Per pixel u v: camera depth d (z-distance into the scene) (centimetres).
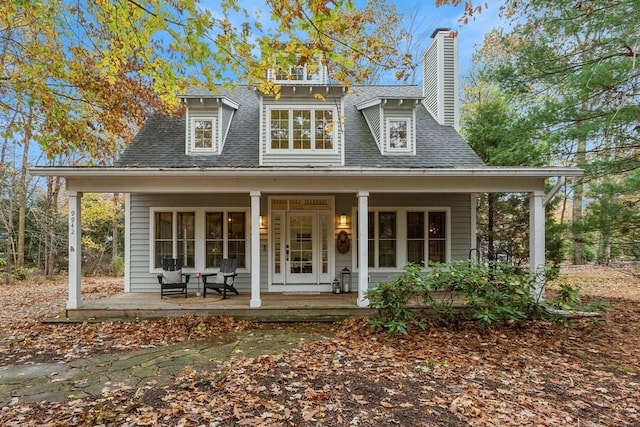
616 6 773
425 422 346
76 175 743
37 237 1731
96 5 544
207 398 391
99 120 987
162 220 985
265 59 491
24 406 381
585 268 1667
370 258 998
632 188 793
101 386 430
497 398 402
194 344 595
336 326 718
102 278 1720
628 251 927
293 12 418
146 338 629
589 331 673
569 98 876
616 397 410
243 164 922
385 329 674
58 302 984
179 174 750
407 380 443
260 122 933
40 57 802
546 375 470
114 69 573
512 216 1178
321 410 366
